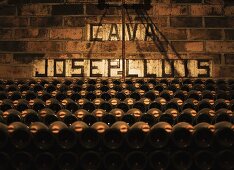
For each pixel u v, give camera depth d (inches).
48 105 187.6
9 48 324.5
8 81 269.4
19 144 124.0
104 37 322.0
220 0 327.3
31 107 187.3
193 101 193.8
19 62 321.7
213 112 163.9
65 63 318.7
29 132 124.3
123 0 326.3
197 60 315.6
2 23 329.7
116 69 314.5
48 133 125.2
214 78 312.0
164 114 159.5
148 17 324.8
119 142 124.2
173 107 187.2
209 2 327.6
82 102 195.5
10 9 332.2
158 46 318.3
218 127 134.1
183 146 123.6
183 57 316.2
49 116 159.5
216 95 212.2
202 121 158.9
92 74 315.0
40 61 320.5
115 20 325.1
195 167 123.6
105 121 159.8
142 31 321.7
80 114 164.2
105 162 120.8
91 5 328.8
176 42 319.3
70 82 267.6
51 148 124.8
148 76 312.5
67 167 122.0
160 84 248.1
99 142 124.4
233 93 216.5
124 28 322.3
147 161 121.0
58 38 323.9
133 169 120.1
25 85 242.1
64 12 329.1
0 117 155.2
